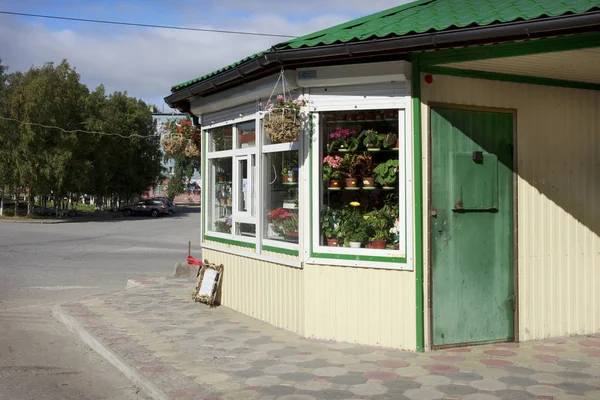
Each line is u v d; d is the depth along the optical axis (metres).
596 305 7.29
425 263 6.41
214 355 6.41
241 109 8.31
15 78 41.31
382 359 6.13
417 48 5.72
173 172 75.19
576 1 5.23
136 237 26.30
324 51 6.14
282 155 7.48
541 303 6.96
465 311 6.61
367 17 7.45
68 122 40.53
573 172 7.18
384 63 6.30
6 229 29.50
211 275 9.33
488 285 6.71
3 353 6.98
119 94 51.88
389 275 6.50
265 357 6.29
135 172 54.19
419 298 6.36
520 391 5.16
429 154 6.40
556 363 5.99
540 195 6.96
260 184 7.90
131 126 51.69
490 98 6.68
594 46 5.31
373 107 6.53
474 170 6.61
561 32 5.00
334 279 6.78
